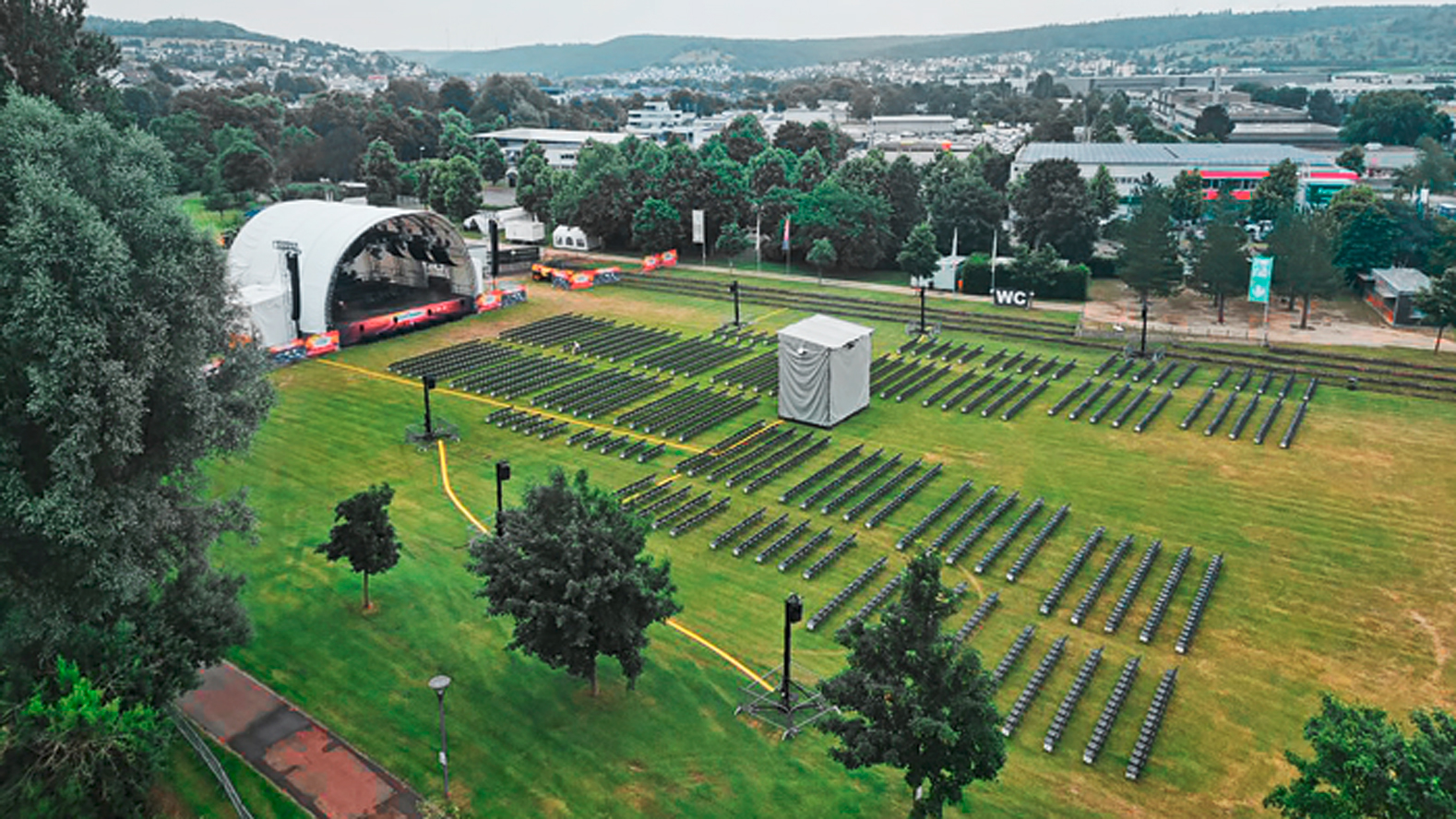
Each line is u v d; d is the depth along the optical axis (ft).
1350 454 181.06
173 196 112.57
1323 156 528.22
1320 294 269.85
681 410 208.74
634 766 99.19
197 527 108.78
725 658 118.21
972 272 319.06
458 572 137.80
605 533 100.07
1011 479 172.86
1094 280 343.87
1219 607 129.39
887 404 213.87
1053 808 93.61
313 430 192.54
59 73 151.12
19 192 94.43
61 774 79.97
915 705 80.89
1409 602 129.39
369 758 99.66
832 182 353.10
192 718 105.29
